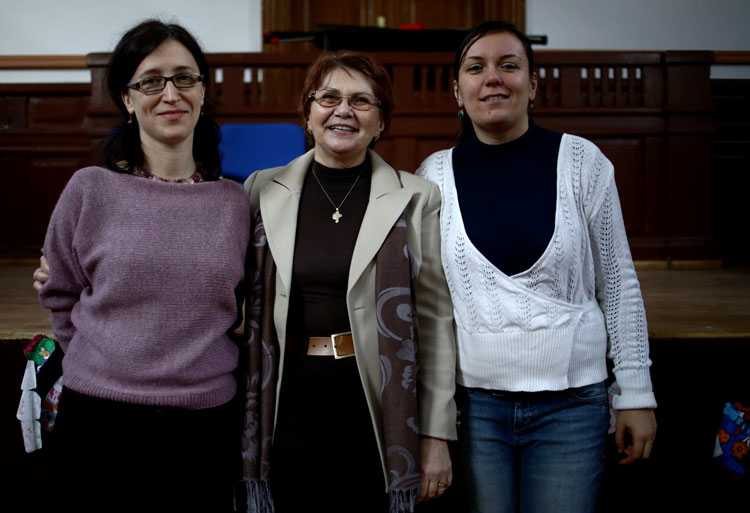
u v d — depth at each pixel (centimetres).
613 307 134
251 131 260
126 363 112
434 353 132
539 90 377
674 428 183
